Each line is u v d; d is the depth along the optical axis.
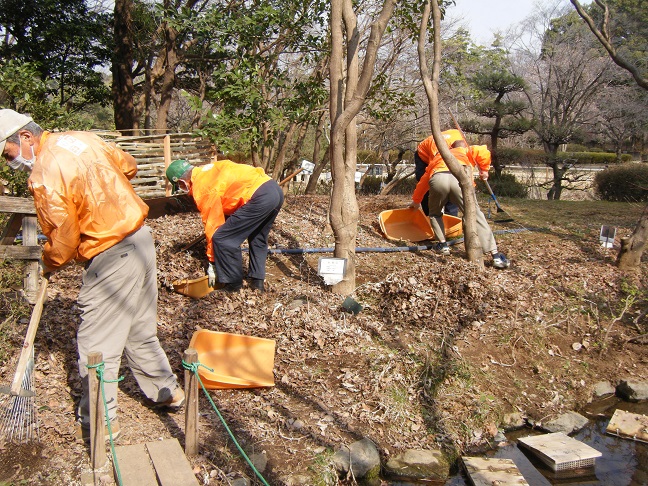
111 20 14.38
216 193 5.33
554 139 19.58
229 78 8.30
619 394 5.30
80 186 3.16
